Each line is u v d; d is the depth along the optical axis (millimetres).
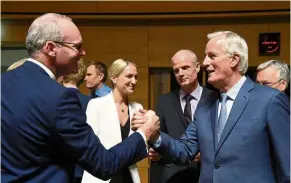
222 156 1785
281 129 1724
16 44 4648
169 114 2672
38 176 1396
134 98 4602
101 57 4617
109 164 1459
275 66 2496
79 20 4586
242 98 1808
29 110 1391
